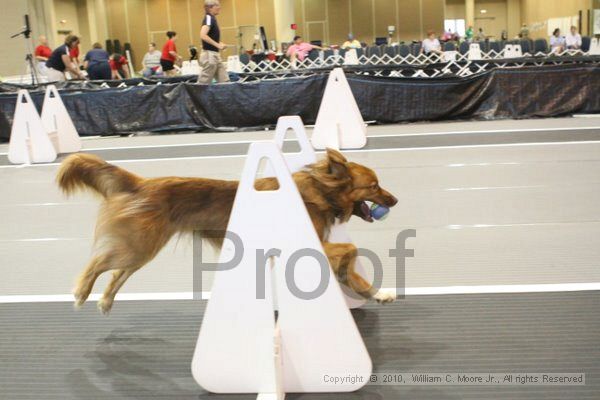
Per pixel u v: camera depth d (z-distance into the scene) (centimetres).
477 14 3872
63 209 670
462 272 431
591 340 322
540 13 3503
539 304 370
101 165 335
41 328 371
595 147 848
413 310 371
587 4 2870
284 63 2166
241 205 271
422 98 1198
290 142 1029
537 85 1179
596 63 1213
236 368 278
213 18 1245
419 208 603
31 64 1609
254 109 1218
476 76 1191
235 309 275
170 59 1967
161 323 371
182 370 313
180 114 1232
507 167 757
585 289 389
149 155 966
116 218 327
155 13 3481
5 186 805
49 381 309
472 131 1050
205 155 939
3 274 475
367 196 339
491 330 339
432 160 820
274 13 3394
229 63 2119
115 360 328
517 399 272
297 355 276
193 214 334
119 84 1495
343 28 3603
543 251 466
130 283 439
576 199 606
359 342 273
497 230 524
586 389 277
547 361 303
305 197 326
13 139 959
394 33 3591
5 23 2266
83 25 3306
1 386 305
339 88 934
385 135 1060
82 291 332
